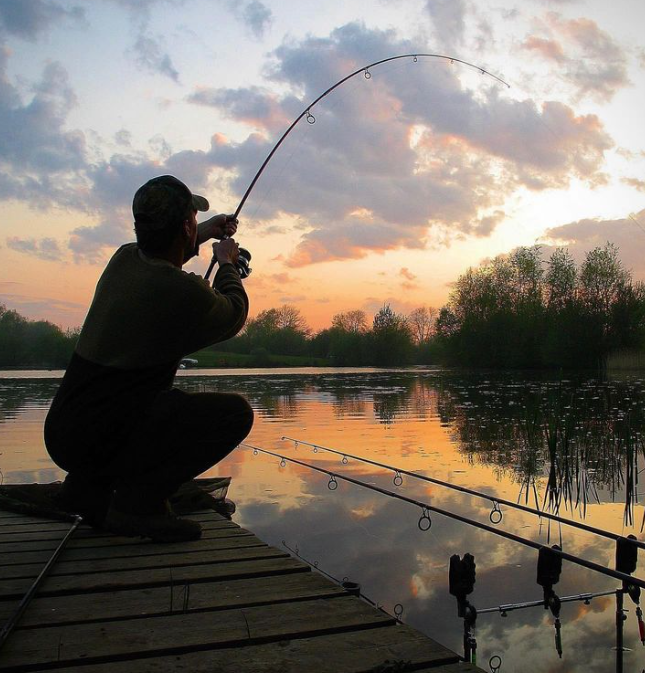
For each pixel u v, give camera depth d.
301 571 2.62
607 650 2.59
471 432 9.91
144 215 2.57
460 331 43.69
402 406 14.98
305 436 9.65
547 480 6.22
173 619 2.07
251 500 5.27
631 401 14.29
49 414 2.70
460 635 2.72
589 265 35.06
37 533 3.38
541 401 14.98
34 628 1.99
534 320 39.00
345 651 1.82
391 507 4.99
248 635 1.92
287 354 67.81
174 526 3.02
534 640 2.68
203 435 2.83
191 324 2.56
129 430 2.68
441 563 3.61
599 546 3.97
